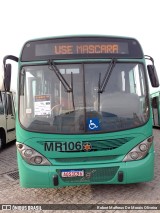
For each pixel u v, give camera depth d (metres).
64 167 4.41
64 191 5.28
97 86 4.64
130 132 4.52
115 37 4.85
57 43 4.77
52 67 4.69
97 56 4.75
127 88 4.72
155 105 15.60
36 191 5.38
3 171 7.09
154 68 5.17
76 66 4.69
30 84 4.71
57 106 4.60
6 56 4.79
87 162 4.47
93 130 4.49
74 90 4.62
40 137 4.48
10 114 10.55
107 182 4.46
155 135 13.01
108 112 4.56
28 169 4.48
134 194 4.97
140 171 4.51
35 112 4.62
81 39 4.78
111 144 4.49
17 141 4.64
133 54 4.87
